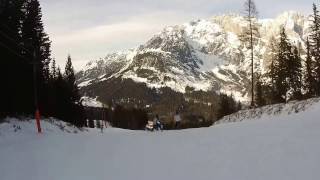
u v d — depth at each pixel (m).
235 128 25.28
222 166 11.67
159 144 19.36
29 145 22.52
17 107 40.06
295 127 19.58
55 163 15.14
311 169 9.80
